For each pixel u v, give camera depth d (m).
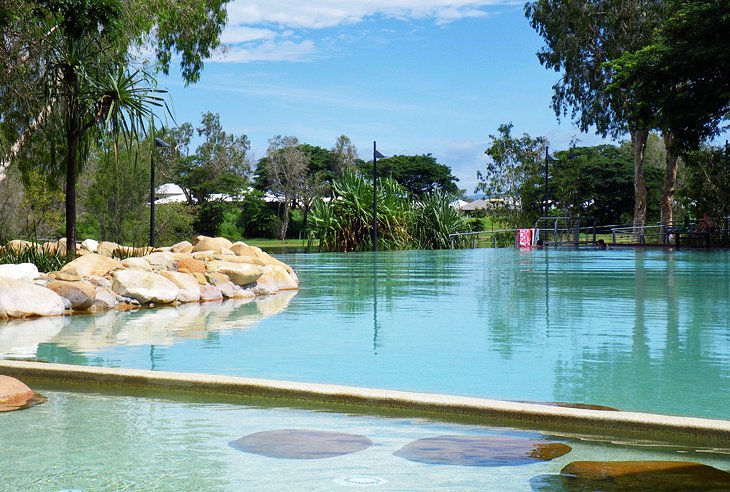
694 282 7.84
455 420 2.16
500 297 6.26
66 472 1.60
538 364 3.11
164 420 2.15
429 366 3.07
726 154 23.78
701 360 3.18
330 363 3.16
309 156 70.12
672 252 17.55
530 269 10.80
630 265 11.61
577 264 12.12
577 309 5.25
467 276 9.23
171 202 35.75
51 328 4.46
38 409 2.31
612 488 1.47
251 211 67.38
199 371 3.00
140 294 5.83
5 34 11.45
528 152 40.84
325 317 4.91
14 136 12.52
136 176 29.84
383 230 20.75
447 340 3.80
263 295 6.90
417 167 81.69
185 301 6.16
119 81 8.49
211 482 1.52
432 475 1.58
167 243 33.56
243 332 4.18
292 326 4.44
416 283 8.09
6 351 3.55
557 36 32.50
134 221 30.39
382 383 2.72
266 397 2.46
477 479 1.55
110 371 2.74
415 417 2.19
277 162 67.75
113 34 9.80
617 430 1.98
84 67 8.45
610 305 5.52
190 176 63.09
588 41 31.88
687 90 22.30
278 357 3.32
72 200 8.49
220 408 2.32
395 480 1.54
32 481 1.53
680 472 1.59
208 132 65.88
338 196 21.27
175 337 4.00
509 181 40.81
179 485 1.51
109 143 9.55
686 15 21.56
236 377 2.60
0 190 23.80
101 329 4.38
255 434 1.97
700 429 1.88
